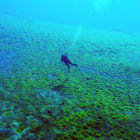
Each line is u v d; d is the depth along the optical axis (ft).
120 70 45.21
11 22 105.60
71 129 20.49
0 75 36.09
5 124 20.79
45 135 19.25
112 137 19.39
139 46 78.13
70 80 36.40
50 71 40.96
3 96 27.61
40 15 223.92
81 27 149.59
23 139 18.52
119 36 105.81
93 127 21.12
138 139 19.21
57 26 127.24
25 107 24.97
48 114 23.54
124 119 23.11
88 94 30.30
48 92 30.30
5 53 51.21
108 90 32.63
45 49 60.95
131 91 32.71
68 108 25.38
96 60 53.11
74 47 67.97
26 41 68.13
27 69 41.04
